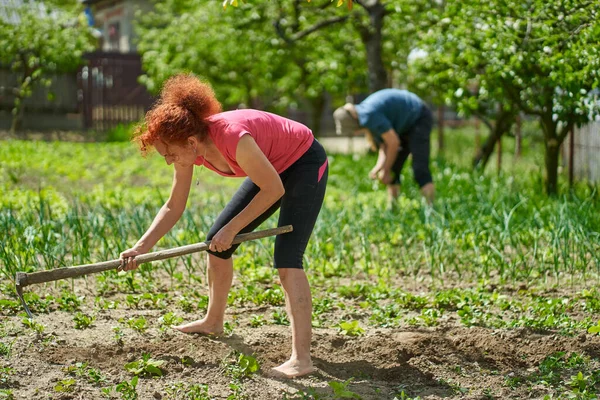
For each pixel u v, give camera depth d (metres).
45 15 19.52
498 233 6.88
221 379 3.72
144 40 19.25
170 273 5.70
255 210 3.59
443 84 10.33
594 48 6.39
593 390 3.62
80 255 5.89
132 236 6.88
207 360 3.95
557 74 7.12
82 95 22.20
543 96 8.75
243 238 3.66
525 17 7.25
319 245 6.38
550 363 3.94
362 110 7.72
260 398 3.50
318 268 6.20
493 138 11.71
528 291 5.54
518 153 14.43
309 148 3.86
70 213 6.24
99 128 22.28
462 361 4.07
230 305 5.11
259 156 3.51
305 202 3.81
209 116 3.63
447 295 5.24
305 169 3.83
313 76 18.17
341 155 16.70
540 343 4.26
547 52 7.29
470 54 8.29
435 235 6.37
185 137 3.50
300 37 14.40
